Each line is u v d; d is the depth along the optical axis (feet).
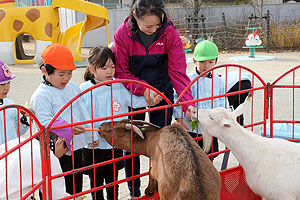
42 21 52.60
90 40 78.07
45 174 8.30
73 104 11.41
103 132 10.02
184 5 82.48
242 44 70.69
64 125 8.45
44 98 10.75
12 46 53.16
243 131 10.18
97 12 47.16
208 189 7.66
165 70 12.43
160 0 10.12
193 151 8.23
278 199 9.96
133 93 11.98
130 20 11.14
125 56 11.91
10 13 52.54
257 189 10.29
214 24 75.77
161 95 9.95
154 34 11.62
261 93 31.27
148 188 9.96
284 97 29.09
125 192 14.19
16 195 8.60
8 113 11.38
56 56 10.52
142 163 16.98
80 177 11.96
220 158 17.25
